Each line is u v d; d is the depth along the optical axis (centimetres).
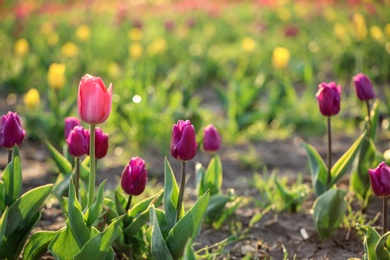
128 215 143
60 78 238
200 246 157
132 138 226
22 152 226
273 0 577
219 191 162
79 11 586
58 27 467
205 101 309
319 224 154
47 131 216
